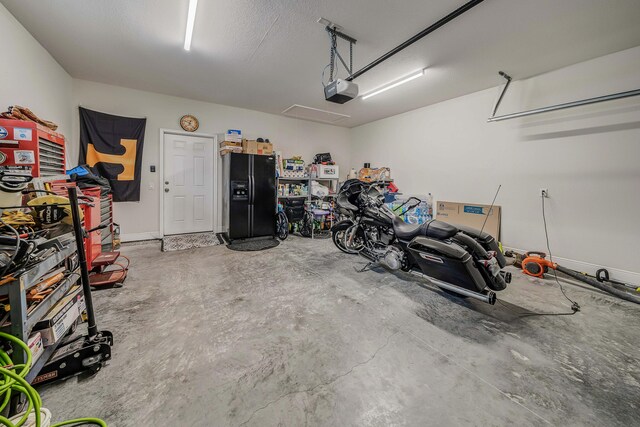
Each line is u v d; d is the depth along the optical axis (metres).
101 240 3.10
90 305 1.47
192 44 2.75
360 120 6.00
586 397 1.31
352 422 1.16
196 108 4.68
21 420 0.93
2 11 2.16
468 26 2.38
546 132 3.36
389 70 3.30
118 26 2.45
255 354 1.61
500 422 1.17
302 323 1.97
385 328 1.92
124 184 4.06
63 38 2.65
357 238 3.43
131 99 4.10
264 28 2.46
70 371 1.34
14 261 1.08
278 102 4.73
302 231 5.31
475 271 2.05
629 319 2.08
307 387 1.35
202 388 1.33
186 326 1.89
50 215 1.58
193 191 4.80
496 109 3.77
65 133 3.38
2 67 2.17
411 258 2.59
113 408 1.20
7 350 1.15
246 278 2.86
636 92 2.53
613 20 2.27
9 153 1.72
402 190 5.39
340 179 6.70
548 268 3.17
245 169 4.57
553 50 2.80
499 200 3.87
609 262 2.94
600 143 2.95
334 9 2.19
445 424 1.15
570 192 3.19
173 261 3.40
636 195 2.75
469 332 1.88
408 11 2.21
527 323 2.01
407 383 1.39
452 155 4.46
